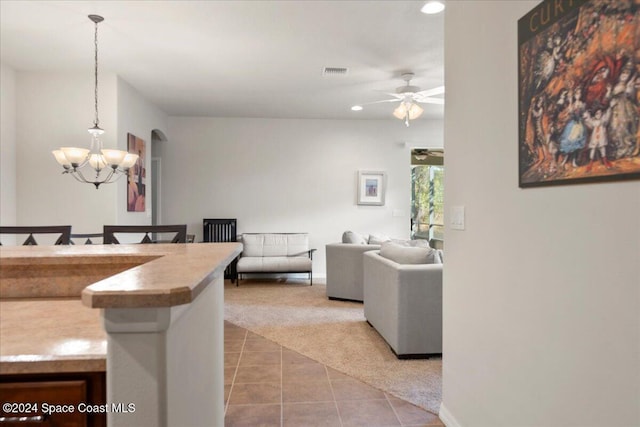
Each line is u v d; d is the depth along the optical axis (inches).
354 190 266.5
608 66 39.3
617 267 39.0
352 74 175.6
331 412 86.4
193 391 40.7
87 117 170.7
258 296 203.0
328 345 129.5
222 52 149.6
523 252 54.5
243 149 260.8
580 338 43.9
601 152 40.3
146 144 213.5
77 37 135.8
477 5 67.4
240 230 260.8
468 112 71.1
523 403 54.7
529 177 52.4
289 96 210.4
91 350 32.8
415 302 117.2
